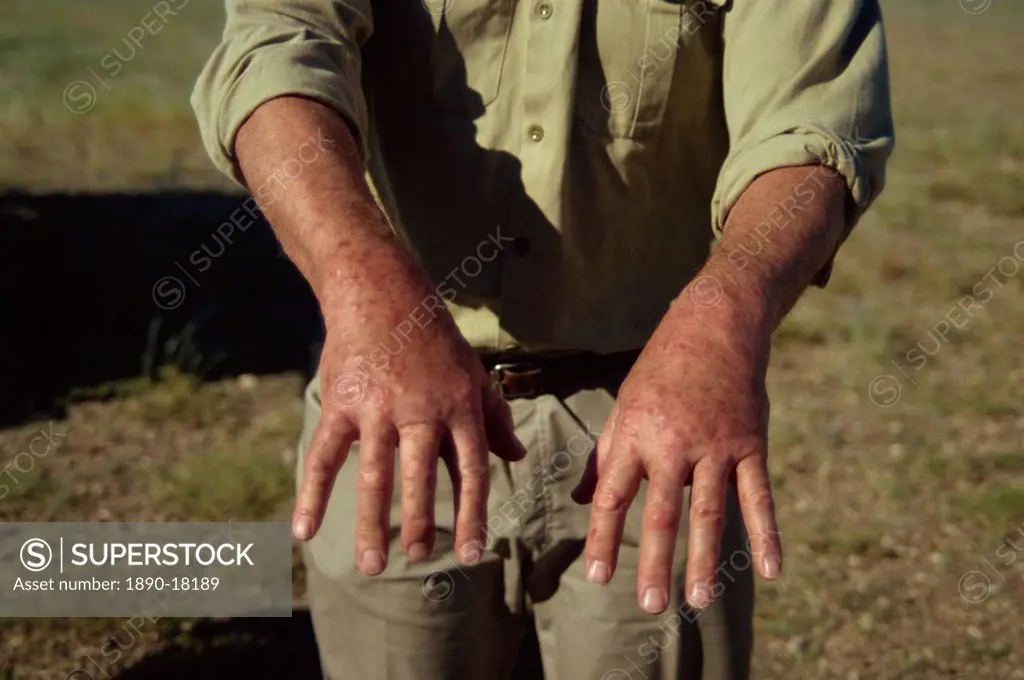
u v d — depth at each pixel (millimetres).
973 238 6711
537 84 1426
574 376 1569
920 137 9047
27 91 9430
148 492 3785
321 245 1058
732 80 1362
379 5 1461
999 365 5012
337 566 1577
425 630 1553
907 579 3396
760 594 3322
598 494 941
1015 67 12445
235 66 1228
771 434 4316
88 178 7301
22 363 4703
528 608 1670
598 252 1501
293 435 4223
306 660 3002
